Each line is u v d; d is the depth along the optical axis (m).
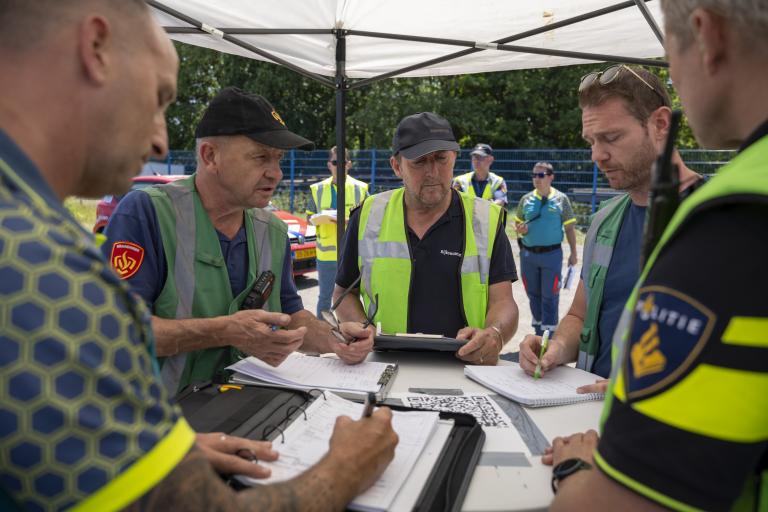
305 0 3.33
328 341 2.24
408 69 4.14
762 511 0.75
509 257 2.71
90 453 0.70
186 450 0.80
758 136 0.73
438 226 2.67
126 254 1.94
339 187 4.24
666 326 0.72
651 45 3.88
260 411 1.49
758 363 0.66
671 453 0.70
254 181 2.02
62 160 0.80
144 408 0.76
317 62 4.24
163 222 2.02
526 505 1.16
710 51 0.75
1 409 0.67
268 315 1.91
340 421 1.19
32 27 0.76
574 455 1.19
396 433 1.25
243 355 2.15
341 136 4.16
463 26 3.61
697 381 0.68
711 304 0.68
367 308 2.71
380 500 1.08
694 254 0.71
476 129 20.98
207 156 2.04
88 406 0.71
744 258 0.67
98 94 0.80
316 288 8.23
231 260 2.18
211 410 1.49
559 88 20.73
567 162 15.80
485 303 2.63
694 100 0.80
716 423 0.67
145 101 0.85
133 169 0.88
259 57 3.95
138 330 0.81
